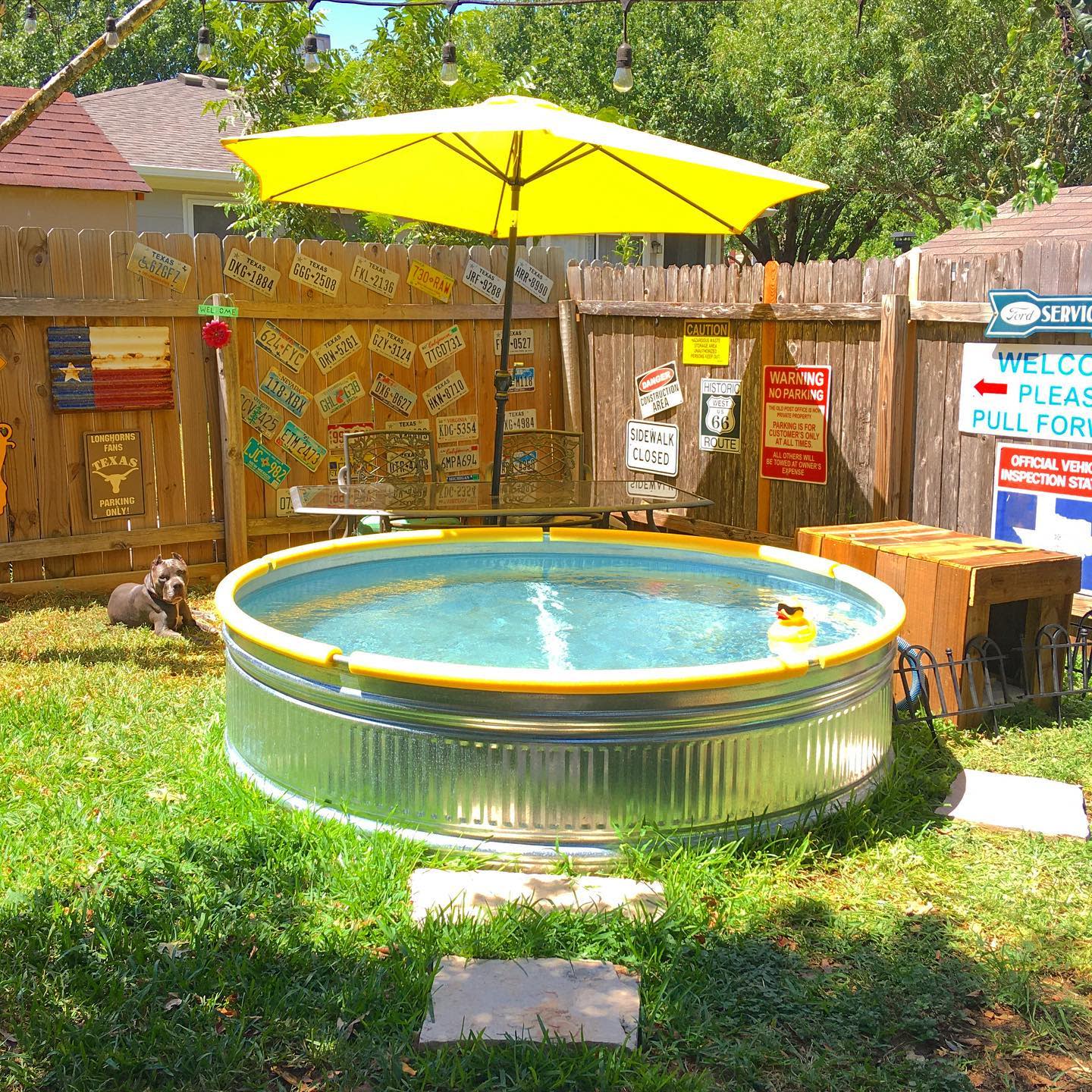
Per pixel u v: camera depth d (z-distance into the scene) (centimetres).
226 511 779
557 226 729
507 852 353
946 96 2139
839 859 366
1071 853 372
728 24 2589
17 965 289
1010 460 599
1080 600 563
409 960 294
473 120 521
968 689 498
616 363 891
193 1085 250
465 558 614
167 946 303
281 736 394
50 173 1205
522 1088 248
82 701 513
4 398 701
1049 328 560
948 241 1243
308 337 805
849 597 530
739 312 769
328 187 677
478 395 886
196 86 1989
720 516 819
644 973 294
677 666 428
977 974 300
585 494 691
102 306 723
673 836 358
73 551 734
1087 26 520
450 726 351
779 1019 279
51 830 371
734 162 548
